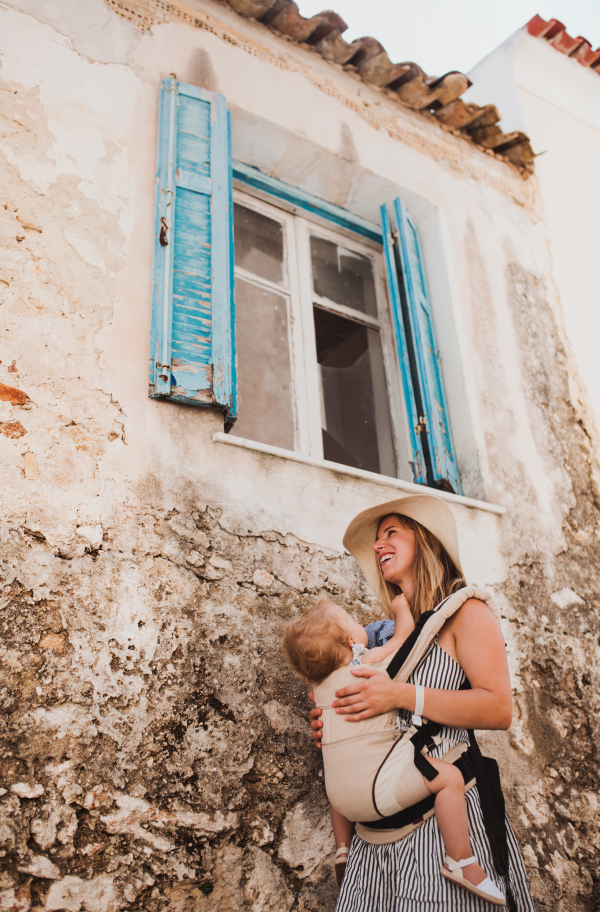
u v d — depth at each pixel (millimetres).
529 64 5965
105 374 2689
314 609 2270
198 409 2865
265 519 2830
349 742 1975
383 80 4504
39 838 1955
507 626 3420
